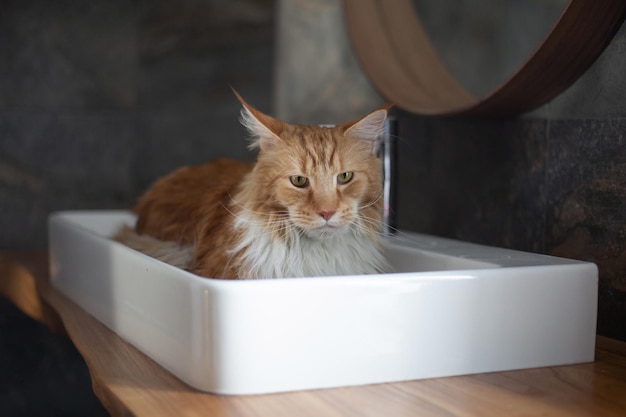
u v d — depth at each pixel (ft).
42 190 8.13
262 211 4.08
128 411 3.07
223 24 8.05
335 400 3.22
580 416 3.08
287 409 3.11
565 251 4.60
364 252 4.29
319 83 7.05
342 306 3.36
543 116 4.76
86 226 6.31
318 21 7.04
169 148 8.35
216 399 3.23
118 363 3.75
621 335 4.22
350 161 4.19
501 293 3.64
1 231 8.04
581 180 4.46
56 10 8.07
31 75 8.02
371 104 6.64
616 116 4.21
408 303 3.47
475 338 3.61
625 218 4.15
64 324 4.58
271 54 7.86
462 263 4.14
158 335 3.71
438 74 6.47
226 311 3.23
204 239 4.43
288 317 3.29
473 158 5.38
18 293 6.40
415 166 5.98
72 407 8.03
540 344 3.73
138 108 8.36
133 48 8.34
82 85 8.21
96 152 8.29
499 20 6.40
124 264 4.15
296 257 4.10
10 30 7.92
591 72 4.38
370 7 6.49
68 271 5.30
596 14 4.02
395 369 3.48
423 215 5.92
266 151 4.18
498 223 5.17
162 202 5.34
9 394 7.99
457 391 3.37
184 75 8.26
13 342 7.97
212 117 8.17
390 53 6.42
